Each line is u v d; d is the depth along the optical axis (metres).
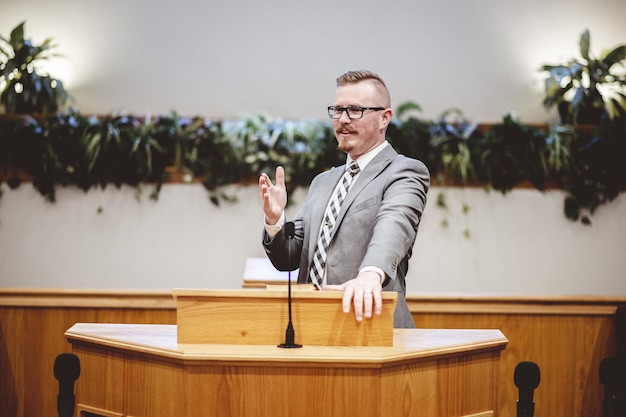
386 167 2.57
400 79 5.25
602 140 4.92
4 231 4.86
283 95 5.25
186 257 4.96
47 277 4.88
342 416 1.83
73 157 4.85
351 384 1.83
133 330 2.16
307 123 4.99
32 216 4.88
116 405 2.02
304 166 4.93
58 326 4.28
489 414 2.08
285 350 1.88
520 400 2.00
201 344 1.94
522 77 5.27
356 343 1.94
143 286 4.93
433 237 5.00
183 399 1.85
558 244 5.00
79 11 5.16
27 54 4.91
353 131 2.58
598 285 5.00
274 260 2.59
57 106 4.98
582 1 5.28
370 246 2.19
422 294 4.34
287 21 5.25
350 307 1.93
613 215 5.00
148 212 4.94
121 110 5.10
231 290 1.94
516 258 5.00
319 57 5.25
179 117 5.01
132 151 4.84
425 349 1.91
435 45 5.27
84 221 4.91
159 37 5.20
